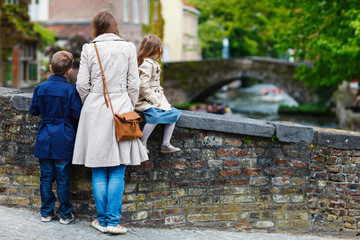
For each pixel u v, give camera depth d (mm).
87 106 4027
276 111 28219
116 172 4180
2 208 4699
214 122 4895
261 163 5215
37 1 26391
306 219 5395
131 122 4012
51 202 4402
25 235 3953
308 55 13188
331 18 12289
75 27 25312
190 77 27359
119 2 26406
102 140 3975
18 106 4660
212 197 5070
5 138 4746
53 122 4168
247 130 5020
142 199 4766
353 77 12914
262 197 5242
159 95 4371
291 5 12992
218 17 31203
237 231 5184
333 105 27250
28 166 4715
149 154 4754
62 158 4164
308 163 5344
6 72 21688
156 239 4406
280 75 28094
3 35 21406
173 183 4906
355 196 5477
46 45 22641
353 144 5375
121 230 4238
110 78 3992
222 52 44531
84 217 4594
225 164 5082
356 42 10266
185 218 4988
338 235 5473
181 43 40469
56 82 4164
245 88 50281
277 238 5074
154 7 29234
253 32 36156
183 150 4914
